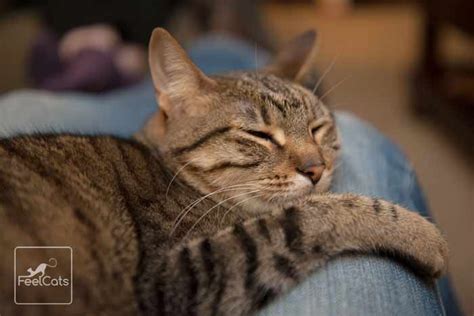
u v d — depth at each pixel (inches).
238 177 14.1
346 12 62.2
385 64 47.8
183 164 14.4
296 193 14.0
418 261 12.7
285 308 11.8
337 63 48.0
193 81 14.8
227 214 13.7
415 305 11.7
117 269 12.1
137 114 20.7
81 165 13.2
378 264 12.4
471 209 28.3
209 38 28.0
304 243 12.2
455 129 34.9
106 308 11.8
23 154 12.8
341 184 15.4
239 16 33.2
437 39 38.9
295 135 14.5
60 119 19.6
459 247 25.5
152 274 12.1
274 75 16.5
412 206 15.7
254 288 11.8
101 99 21.9
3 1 36.6
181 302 11.8
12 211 11.5
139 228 12.7
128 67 30.8
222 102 14.6
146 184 13.6
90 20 32.5
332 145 15.6
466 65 40.6
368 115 39.5
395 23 58.2
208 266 11.9
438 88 37.8
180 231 13.0
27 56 32.9
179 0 36.2
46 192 12.1
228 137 14.2
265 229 12.2
